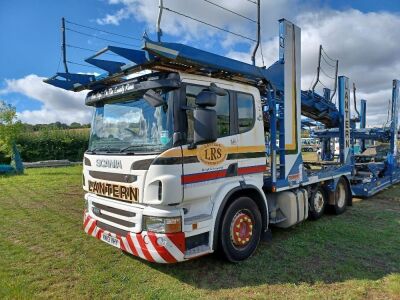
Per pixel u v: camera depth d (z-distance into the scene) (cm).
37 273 435
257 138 498
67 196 1013
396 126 1091
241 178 468
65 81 521
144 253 379
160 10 381
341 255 485
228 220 441
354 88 1076
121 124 440
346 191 791
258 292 378
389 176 1086
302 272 429
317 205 686
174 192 373
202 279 414
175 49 383
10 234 609
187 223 388
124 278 418
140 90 401
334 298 361
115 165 420
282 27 569
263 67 526
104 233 437
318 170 732
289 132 579
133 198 395
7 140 1684
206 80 429
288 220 557
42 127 2753
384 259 469
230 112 457
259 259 473
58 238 582
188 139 393
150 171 375
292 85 591
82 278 420
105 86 483
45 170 1903
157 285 399
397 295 364
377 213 752
